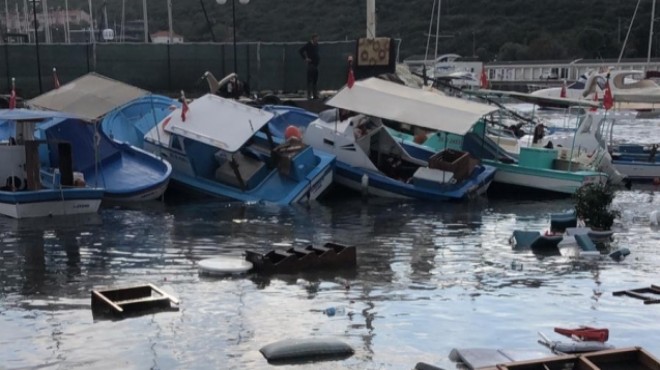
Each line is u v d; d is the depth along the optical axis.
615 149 25.28
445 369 7.67
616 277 11.42
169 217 15.80
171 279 10.96
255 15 78.38
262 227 15.02
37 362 7.83
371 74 28.81
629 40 81.75
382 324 9.13
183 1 88.31
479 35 93.38
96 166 16.92
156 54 31.45
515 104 51.81
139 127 20.36
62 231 14.15
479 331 8.95
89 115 16.61
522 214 17.09
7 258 12.09
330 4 79.00
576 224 14.84
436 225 15.62
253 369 7.71
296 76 32.16
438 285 10.88
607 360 7.30
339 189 19.52
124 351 8.15
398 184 18.80
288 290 10.48
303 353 8.01
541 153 20.53
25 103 19.86
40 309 9.49
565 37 89.88
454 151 19.56
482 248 13.41
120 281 10.81
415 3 93.31
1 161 15.48
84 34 74.12
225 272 11.19
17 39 46.88
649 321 9.38
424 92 20.12
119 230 14.35
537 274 11.59
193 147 18.34
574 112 34.44
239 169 18.48
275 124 22.20
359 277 11.25
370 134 19.77
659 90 30.11
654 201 19.17
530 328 9.09
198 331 8.77
